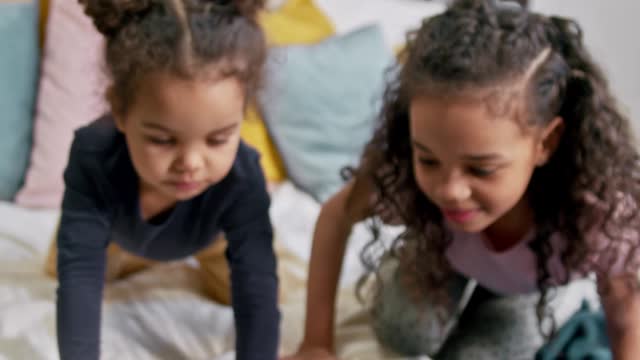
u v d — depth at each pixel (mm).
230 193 939
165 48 757
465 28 773
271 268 955
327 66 1604
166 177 811
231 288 968
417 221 961
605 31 2178
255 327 935
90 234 919
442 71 750
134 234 985
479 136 747
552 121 814
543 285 988
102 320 1078
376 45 1672
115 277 1195
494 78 745
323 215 1051
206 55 763
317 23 1735
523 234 952
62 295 895
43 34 1587
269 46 920
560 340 1050
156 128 771
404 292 1077
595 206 883
